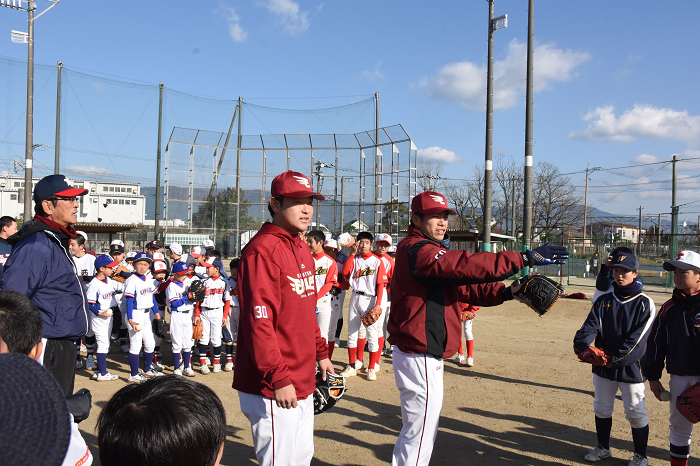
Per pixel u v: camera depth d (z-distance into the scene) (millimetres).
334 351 8711
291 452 2633
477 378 6820
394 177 21875
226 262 24828
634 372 3963
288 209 2795
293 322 2688
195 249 9648
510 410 5496
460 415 5316
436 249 2891
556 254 2717
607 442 4191
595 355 3922
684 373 3490
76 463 1479
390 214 21938
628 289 3994
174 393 1237
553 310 13422
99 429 1217
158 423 1139
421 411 3029
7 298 1868
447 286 3078
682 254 3516
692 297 3455
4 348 1802
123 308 7996
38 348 1948
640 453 4008
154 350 7477
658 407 5613
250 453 4305
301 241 2938
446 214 3211
